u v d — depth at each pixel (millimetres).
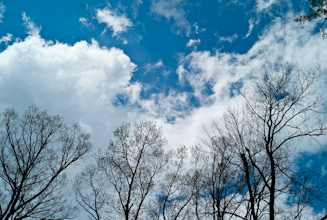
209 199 10000
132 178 13641
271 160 8281
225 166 10086
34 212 10914
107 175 13875
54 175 12445
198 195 10773
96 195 12969
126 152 14781
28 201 10703
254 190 9055
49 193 11977
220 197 9398
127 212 11844
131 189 13453
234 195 9453
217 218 8805
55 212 11594
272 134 8961
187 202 11953
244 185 9617
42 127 13344
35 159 12219
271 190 7645
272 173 7980
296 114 8984
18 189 10734
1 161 11312
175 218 11719
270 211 7234
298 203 8086
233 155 10125
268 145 8945
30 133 12891
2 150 11633
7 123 12281
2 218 9898
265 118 9594
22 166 11789
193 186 11578
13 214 10047
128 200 12445
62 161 13250
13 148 11953
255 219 7594
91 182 13414
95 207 12430
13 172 11430
